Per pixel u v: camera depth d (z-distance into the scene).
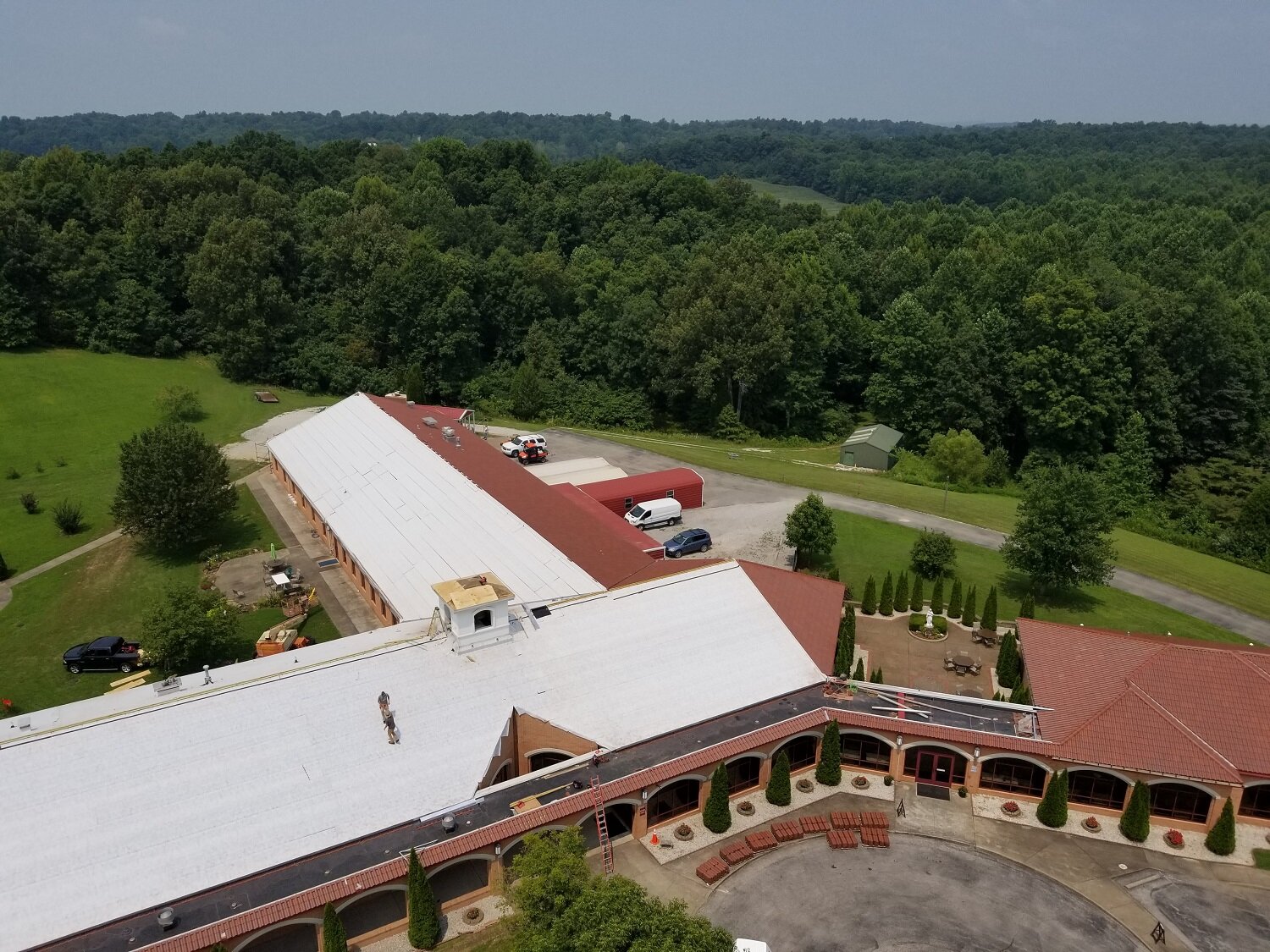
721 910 35.03
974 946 33.53
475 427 102.81
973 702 44.31
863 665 48.12
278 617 56.22
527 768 40.56
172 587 48.75
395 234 123.00
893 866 37.69
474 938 33.50
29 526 70.88
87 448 89.06
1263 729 40.75
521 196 161.50
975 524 77.88
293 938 33.31
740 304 105.56
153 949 28.69
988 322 105.25
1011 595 64.25
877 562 67.94
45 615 57.25
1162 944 33.84
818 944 33.44
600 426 113.12
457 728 38.19
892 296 129.50
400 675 39.50
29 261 107.25
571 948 26.42
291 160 159.62
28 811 31.81
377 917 34.12
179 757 34.44
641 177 165.25
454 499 60.12
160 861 31.36
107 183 122.69
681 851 38.25
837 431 116.06
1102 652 46.69
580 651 43.16
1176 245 138.88
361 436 74.44
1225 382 99.69
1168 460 101.44
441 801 35.44
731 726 41.66
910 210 186.75
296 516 73.06
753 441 109.56
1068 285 98.88
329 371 114.00
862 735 43.31
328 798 34.44
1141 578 70.88
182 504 62.50
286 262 124.06
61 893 29.94
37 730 36.22
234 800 33.59
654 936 25.66
